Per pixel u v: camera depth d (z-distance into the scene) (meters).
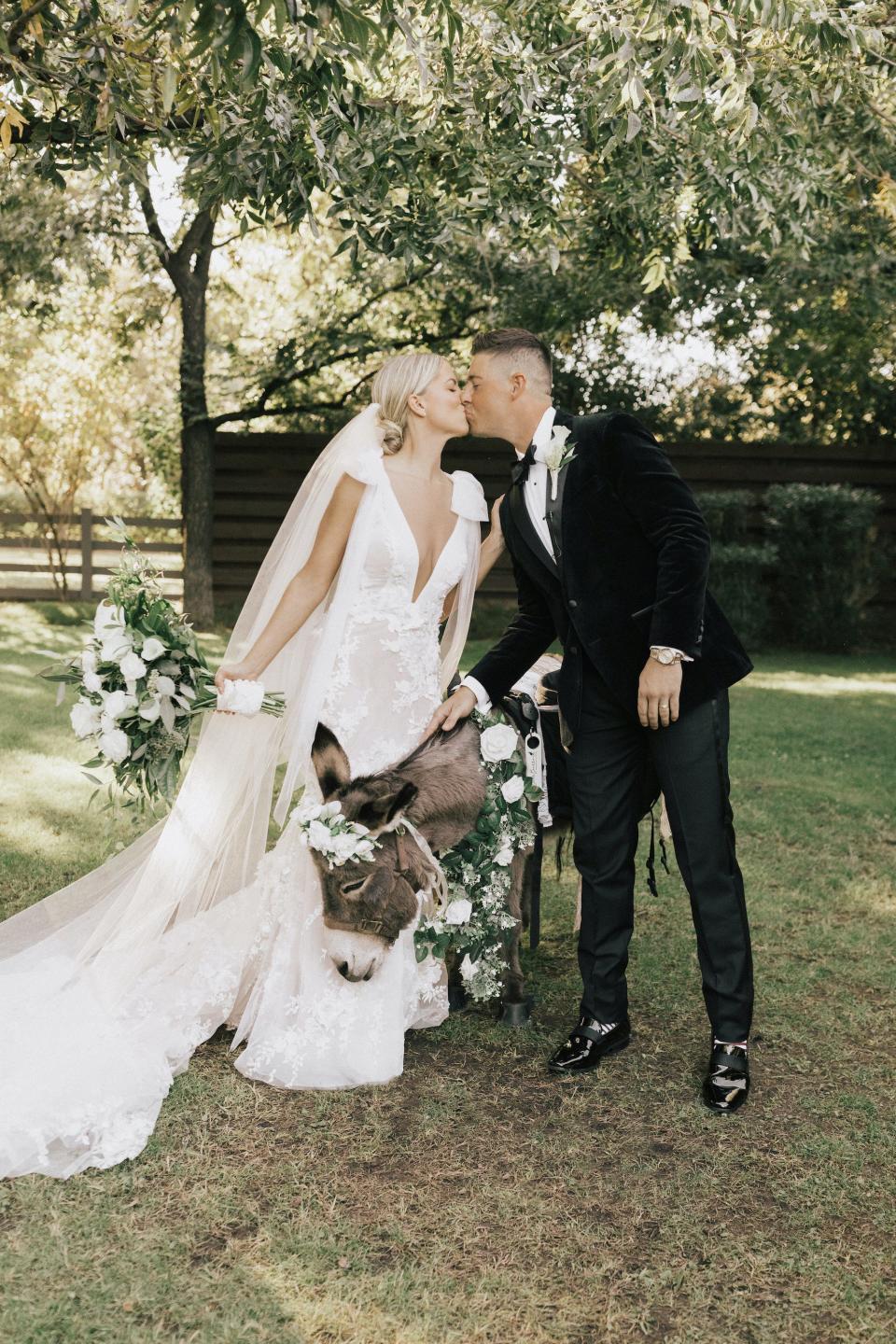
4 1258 2.00
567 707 2.77
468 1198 2.23
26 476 15.06
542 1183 2.29
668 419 13.31
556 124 4.45
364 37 2.21
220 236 13.18
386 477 2.82
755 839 4.77
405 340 11.53
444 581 2.94
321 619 2.99
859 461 12.39
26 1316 1.85
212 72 2.21
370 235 4.13
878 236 9.55
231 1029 2.96
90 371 14.48
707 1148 2.44
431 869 2.83
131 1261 2.00
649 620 2.63
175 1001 2.84
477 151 4.27
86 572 12.98
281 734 2.99
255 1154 2.37
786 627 12.01
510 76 4.00
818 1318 1.92
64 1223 2.11
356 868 2.72
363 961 2.73
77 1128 2.38
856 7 3.59
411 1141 2.45
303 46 2.68
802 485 11.76
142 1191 2.22
